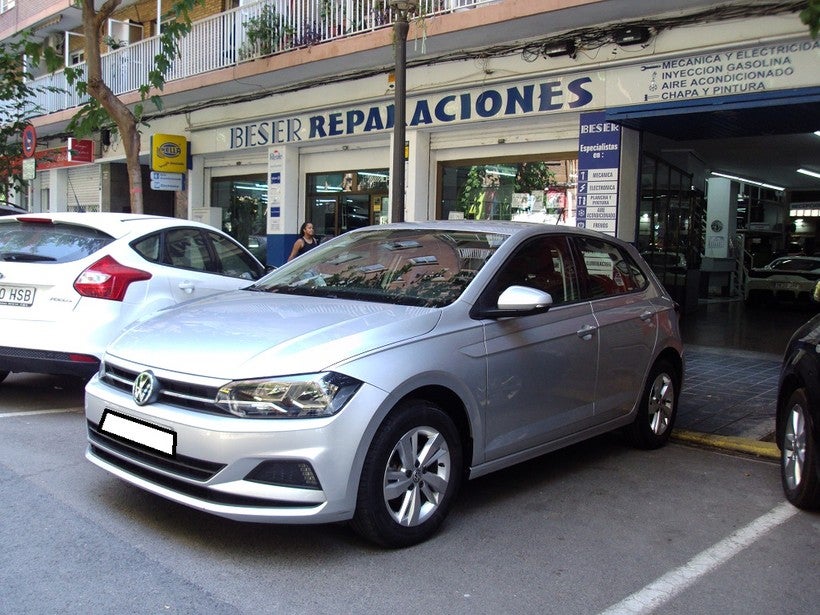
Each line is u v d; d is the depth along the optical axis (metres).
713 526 4.26
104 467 3.88
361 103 12.27
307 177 14.24
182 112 15.81
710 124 9.42
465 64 10.65
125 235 6.25
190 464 3.42
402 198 7.64
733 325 13.62
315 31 11.81
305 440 3.30
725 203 19.88
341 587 3.32
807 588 3.51
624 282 5.57
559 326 4.65
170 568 3.42
